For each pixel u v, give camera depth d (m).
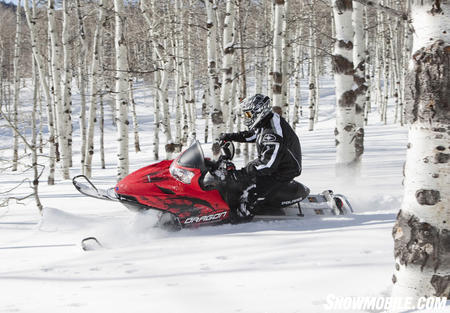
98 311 2.19
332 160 13.28
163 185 4.39
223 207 4.46
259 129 4.59
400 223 2.04
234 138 5.10
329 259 2.87
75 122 37.56
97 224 4.68
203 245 3.52
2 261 3.43
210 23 8.03
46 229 4.57
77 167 19.78
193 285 2.51
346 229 3.83
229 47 8.54
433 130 1.91
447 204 1.90
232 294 2.34
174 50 16.98
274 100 8.88
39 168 18.88
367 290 2.31
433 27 1.92
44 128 32.34
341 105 6.80
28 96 40.69
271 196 4.62
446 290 1.91
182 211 4.34
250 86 46.25
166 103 11.77
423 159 1.94
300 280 2.49
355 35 9.41
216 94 8.07
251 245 3.39
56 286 2.63
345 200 4.89
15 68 18.67
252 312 2.09
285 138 4.54
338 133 6.88
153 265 2.99
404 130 22.11
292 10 17.52
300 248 3.19
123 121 8.53
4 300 2.43
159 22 11.68
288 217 4.74
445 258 1.90
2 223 5.29
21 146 25.75
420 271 1.94
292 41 9.94
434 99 1.91
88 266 3.06
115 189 4.43
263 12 20.80
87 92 34.78
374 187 6.79
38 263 3.28
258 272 2.68
